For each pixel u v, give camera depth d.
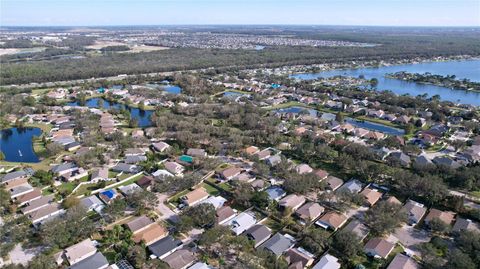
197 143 189.00
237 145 181.62
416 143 197.75
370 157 172.00
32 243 107.19
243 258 97.06
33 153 181.62
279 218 123.38
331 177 150.88
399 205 123.50
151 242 107.38
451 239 112.56
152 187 141.88
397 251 106.38
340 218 120.06
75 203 124.62
